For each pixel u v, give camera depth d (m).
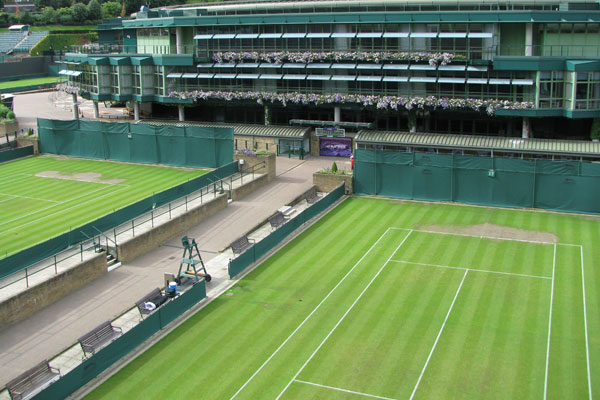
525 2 69.06
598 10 64.06
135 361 30.19
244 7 79.12
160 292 36.47
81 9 157.75
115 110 96.19
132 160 68.06
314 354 30.50
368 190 56.53
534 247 43.78
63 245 41.75
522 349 30.59
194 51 76.19
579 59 60.28
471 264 41.00
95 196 56.31
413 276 39.22
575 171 50.38
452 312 34.50
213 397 27.31
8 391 27.14
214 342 31.78
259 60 73.00
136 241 43.34
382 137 65.56
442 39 66.06
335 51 69.56
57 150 71.94
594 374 28.44
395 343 31.36
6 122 80.75
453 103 64.44
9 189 59.00
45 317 35.59
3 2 168.38
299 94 71.06
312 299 36.31
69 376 27.41
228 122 80.25
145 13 88.31
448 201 54.44
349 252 43.22
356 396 27.16
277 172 63.94
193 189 54.50
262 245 42.56
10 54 143.38
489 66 63.81
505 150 60.38
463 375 28.50
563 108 62.03
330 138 70.00
